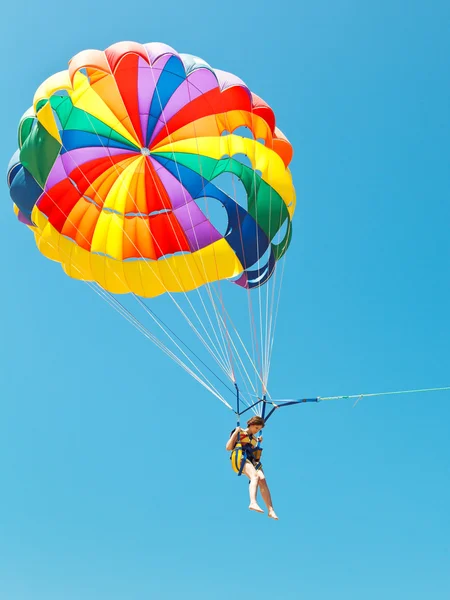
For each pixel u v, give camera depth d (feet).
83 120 33.47
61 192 33.73
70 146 33.58
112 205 35.32
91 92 32.96
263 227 34.32
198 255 35.65
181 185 35.55
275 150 34.32
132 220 35.73
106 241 35.22
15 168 32.55
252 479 26.73
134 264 35.78
